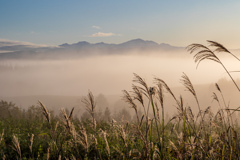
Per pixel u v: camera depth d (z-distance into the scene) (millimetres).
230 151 4098
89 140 5559
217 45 3469
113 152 5492
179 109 4902
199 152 4469
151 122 4453
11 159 5730
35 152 6062
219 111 5117
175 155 4840
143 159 4488
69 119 4984
